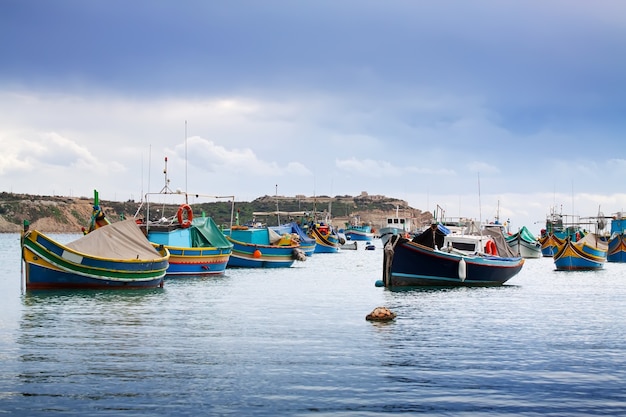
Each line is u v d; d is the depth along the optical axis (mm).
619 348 30156
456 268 54938
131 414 20312
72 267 46781
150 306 41812
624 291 56906
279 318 37719
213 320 36688
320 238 149000
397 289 54281
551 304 46406
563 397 22516
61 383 23375
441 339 31750
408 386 23469
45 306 40781
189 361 26672
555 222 150875
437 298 48469
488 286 57531
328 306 43250
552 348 30031
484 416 20609
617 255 110688
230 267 81125
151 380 23875
